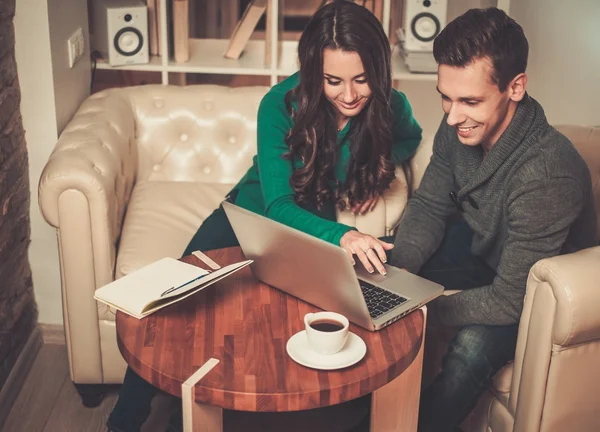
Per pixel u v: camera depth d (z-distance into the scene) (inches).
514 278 76.3
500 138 75.7
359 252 74.2
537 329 72.7
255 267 75.2
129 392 80.9
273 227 67.3
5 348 96.8
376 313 69.5
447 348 87.8
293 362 63.9
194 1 186.2
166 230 99.2
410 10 136.1
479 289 79.4
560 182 73.7
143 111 110.4
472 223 82.8
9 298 99.2
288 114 86.7
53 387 101.2
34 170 104.7
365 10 78.8
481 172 78.0
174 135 110.7
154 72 160.6
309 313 67.4
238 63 136.9
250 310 71.3
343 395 61.4
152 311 68.9
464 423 86.9
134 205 103.8
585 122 145.3
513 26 71.2
